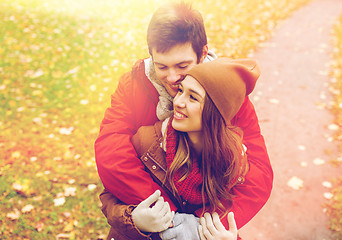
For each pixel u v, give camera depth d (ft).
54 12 24.40
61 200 9.90
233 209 4.58
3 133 12.63
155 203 4.45
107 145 4.87
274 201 11.19
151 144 4.72
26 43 19.36
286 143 14.05
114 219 4.55
